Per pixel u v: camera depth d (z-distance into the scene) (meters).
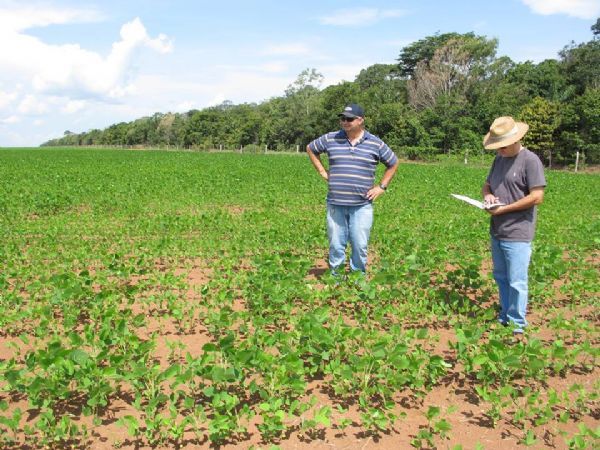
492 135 5.20
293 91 77.31
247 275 6.79
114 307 5.45
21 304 5.95
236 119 89.38
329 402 4.14
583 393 3.97
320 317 4.94
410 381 4.16
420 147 51.41
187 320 5.69
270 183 20.20
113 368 3.86
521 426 3.84
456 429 3.80
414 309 5.72
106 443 3.57
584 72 52.25
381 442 3.65
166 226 10.40
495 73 59.09
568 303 6.45
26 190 16.69
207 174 24.44
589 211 14.09
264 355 4.01
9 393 4.16
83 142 154.38
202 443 3.60
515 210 5.23
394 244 8.63
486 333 5.33
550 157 42.69
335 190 6.86
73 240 9.45
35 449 3.48
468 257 7.79
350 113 6.46
